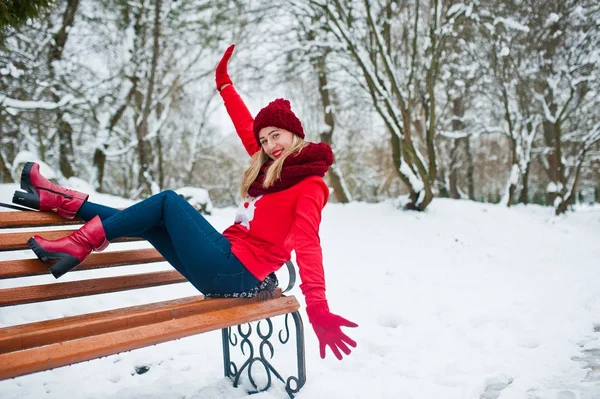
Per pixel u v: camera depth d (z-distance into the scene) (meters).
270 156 2.19
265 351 3.08
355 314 4.02
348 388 2.38
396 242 7.98
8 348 1.54
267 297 2.23
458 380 2.45
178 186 22.89
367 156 27.25
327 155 2.11
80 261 1.98
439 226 9.34
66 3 10.18
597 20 12.65
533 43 13.88
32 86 9.02
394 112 10.48
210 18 11.54
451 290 4.82
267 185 2.05
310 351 3.06
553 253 7.31
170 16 11.49
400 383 2.45
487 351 2.90
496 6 12.06
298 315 2.31
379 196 29.09
